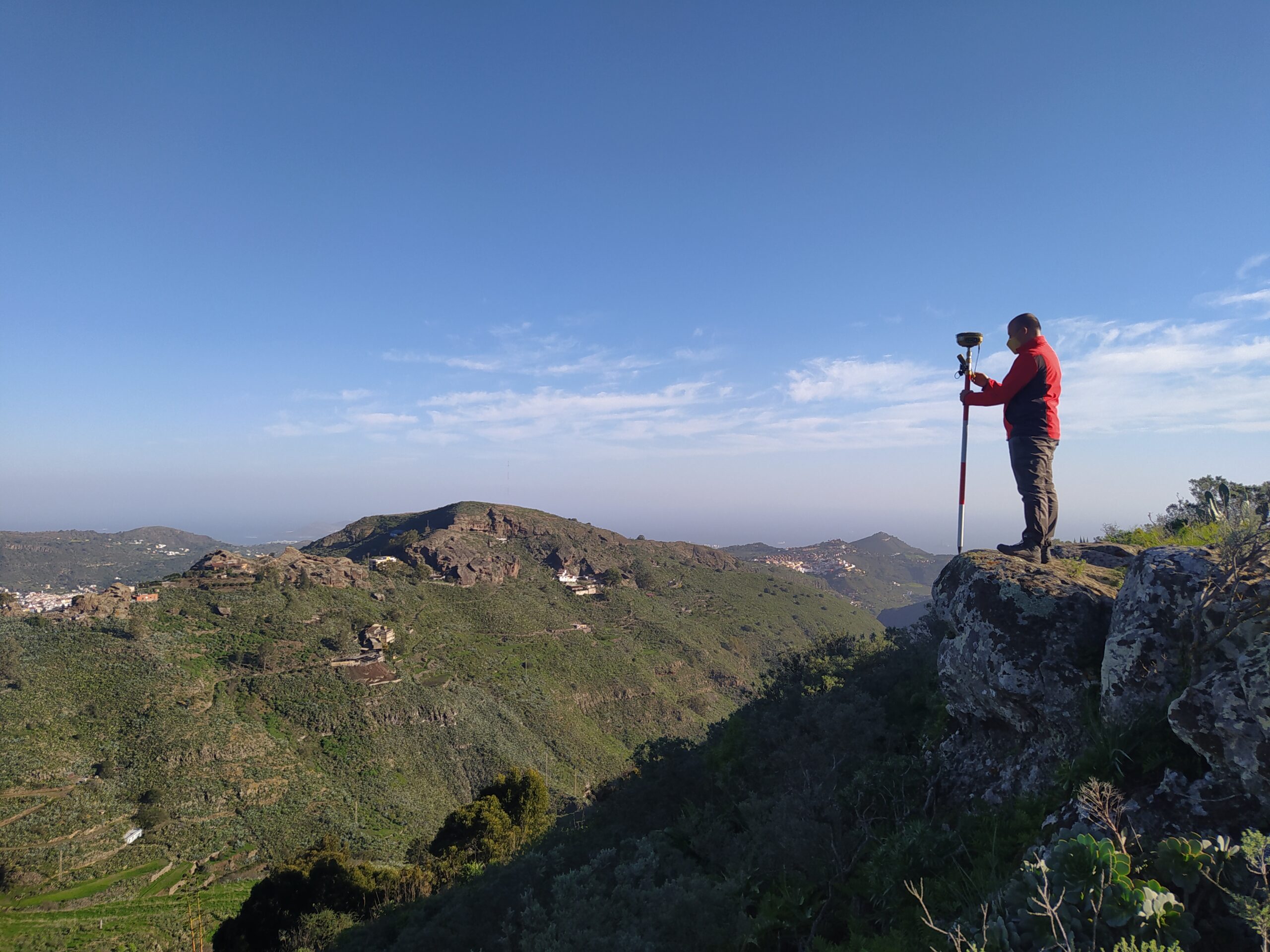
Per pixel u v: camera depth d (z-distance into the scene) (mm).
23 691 64125
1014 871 3277
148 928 44594
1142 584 3918
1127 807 3074
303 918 28688
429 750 75938
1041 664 4660
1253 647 2961
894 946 3602
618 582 151125
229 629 86188
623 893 4723
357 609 100562
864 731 7219
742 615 159500
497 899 10117
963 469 6594
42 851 50094
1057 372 5730
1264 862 2256
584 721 95938
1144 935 2361
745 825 7914
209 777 61281
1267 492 3688
